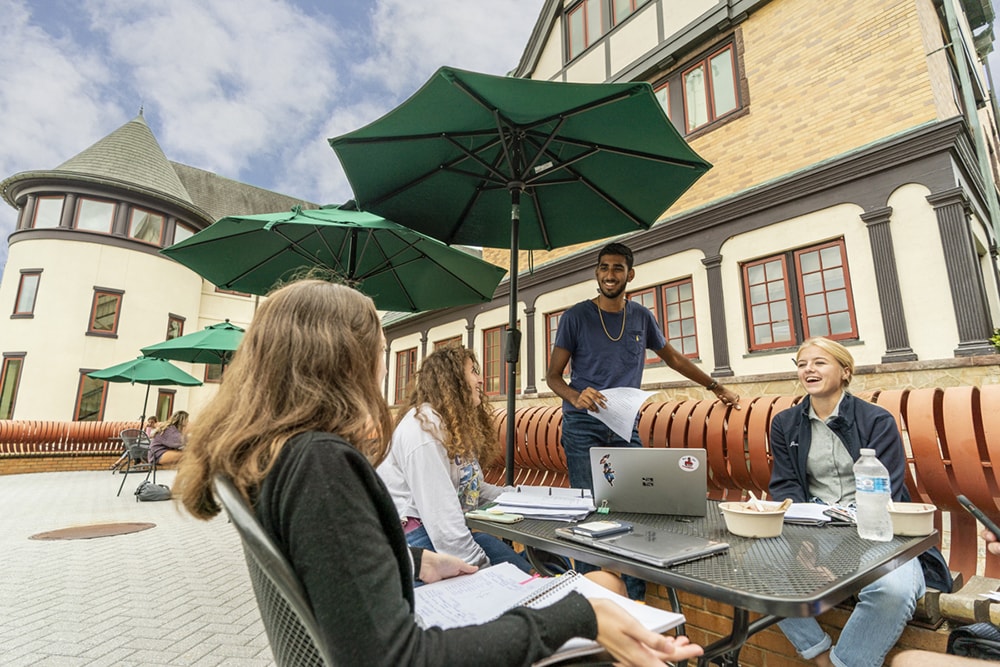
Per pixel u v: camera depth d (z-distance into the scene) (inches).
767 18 314.8
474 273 189.8
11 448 528.1
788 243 285.1
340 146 109.9
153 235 759.1
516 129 107.7
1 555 201.3
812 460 91.5
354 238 177.5
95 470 555.8
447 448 83.9
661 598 98.5
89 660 107.2
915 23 257.3
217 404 37.1
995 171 433.7
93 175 704.4
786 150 297.6
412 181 127.9
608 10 408.5
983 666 49.6
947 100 278.4
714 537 62.9
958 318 225.1
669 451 77.0
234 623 129.1
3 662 106.1
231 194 1053.8
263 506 31.4
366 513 31.4
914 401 97.6
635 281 358.9
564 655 35.1
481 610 42.2
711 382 125.6
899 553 53.9
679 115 358.3
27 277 692.7
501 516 76.4
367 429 38.4
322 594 28.4
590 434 112.2
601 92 91.4
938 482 92.1
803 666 77.5
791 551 55.0
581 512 75.5
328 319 39.2
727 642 56.6
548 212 143.8
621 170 122.8
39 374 658.8
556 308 422.3
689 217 327.9
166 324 750.5
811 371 92.3
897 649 71.5
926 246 237.5
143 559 196.2
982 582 79.4
